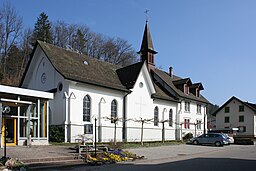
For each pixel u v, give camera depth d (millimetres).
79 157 19250
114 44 67375
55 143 27422
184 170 15688
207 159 21781
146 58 50125
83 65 35750
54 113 31031
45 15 63969
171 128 45344
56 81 31688
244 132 67562
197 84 54031
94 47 65562
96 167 17172
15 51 58312
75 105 30719
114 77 39062
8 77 53812
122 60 67438
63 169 16172
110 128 34375
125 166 17672
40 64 34031
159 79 49031
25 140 24703
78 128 30688
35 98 25875
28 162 16688
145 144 33375
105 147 22578
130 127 37188
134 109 38062
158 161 20531
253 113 67000
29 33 61250
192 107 51094
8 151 19812
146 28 50938
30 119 25172
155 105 42562
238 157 23328
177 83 50844
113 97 35594
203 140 38938
